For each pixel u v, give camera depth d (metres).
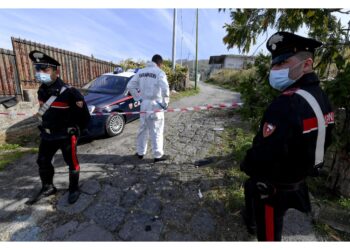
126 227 2.07
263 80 2.60
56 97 2.14
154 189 2.67
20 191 2.60
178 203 2.42
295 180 1.33
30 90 4.90
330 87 2.09
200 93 13.05
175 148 4.00
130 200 2.46
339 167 2.41
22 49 4.89
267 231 1.41
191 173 3.05
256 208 1.48
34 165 3.25
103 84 5.25
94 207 2.33
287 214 2.25
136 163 3.36
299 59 1.27
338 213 2.11
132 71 6.04
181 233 2.02
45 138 2.25
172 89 12.90
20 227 2.06
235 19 2.61
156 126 3.29
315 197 2.45
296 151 1.20
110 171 3.09
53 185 2.56
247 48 2.72
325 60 2.48
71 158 2.35
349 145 2.25
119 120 4.68
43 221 2.14
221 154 3.71
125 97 4.83
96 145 4.09
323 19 2.31
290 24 2.53
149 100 3.23
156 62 3.26
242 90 2.82
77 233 2.00
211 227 2.09
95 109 4.15
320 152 1.25
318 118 1.18
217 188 2.68
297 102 1.16
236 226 2.10
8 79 4.60
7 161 3.32
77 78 7.03
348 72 2.02
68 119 2.26
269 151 1.20
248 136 4.45
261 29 2.63
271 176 1.34
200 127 5.37
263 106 2.61
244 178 2.86
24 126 4.56
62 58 6.28
